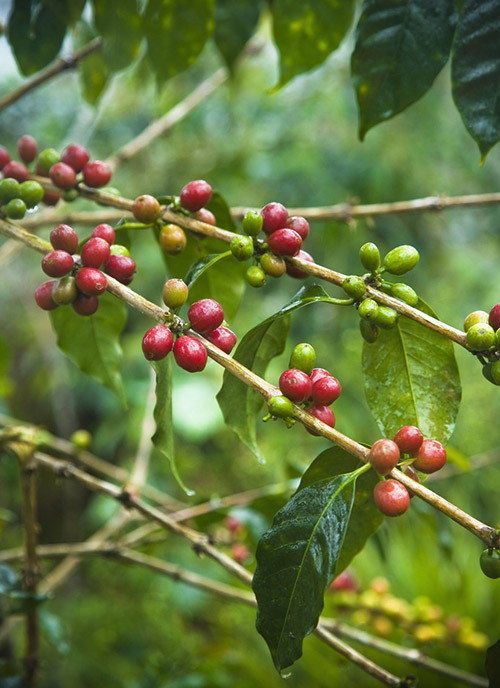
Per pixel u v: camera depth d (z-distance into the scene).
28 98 2.05
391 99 0.61
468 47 0.58
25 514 0.69
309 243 1.89
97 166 0.60
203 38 0.72
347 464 0.53
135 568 1.83
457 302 2.06
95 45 0.79
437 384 0.55
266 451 1.83
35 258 2.11
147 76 1.09
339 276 0.52
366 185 1.86
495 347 0.48
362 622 0.92
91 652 1.66
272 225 0.54
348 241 1.84
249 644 1.53
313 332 1.98
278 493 0.79
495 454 1.01
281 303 2.01
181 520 0.81
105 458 2.34
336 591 0.91
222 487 2.08
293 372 0.48
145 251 1.97
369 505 0.55
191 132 1.96
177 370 1.87
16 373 2.40
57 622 0.80
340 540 0.48
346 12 0.72
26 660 0.72
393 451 0.46
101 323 0.68
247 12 0.78
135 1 0.71
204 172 1.98
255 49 1.09
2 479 1.39
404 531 1.36
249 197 1.96
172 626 1.75
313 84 2.01
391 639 1.13
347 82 1.96
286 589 0.48
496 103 0.58
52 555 0.80
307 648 1.14
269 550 0.48
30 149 0.65
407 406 0.55
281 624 0.48
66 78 2.10
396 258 0.51
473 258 2.18
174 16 0.71
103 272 0.55
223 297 0.67
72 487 2.28
